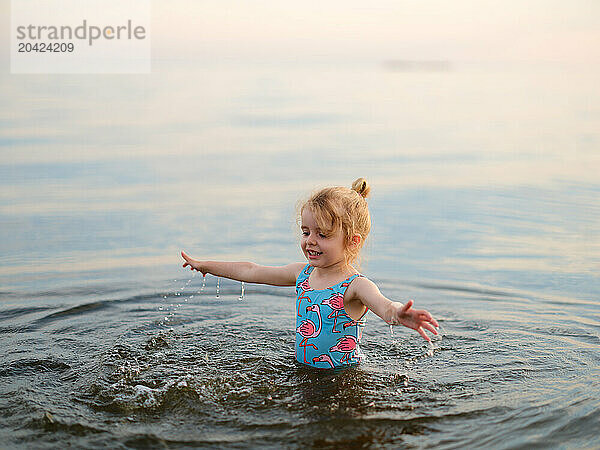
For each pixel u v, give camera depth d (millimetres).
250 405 2854
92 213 7207
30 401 2871
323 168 9414
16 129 11812
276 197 7914
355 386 3068
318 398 2930
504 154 10445
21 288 4871
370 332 3959
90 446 2480
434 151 10688
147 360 3400
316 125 12984
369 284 3305
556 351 3605
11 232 6480
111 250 5973
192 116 13734
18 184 8367
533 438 2547
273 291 4820
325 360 3354
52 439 2535
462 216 7211
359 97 16734
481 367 3352
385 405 2857
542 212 7312
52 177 8742
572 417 2715
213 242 6258
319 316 3387
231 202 7711
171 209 7406
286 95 17016
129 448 2471
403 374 3236
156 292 4797
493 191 8250
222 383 3084
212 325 4047
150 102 15383
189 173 9148
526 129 12492
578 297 4754
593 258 5793
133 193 8078
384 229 6770
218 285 4953
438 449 2471
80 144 10805
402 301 4672
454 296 4793
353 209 3424
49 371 3250
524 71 23266
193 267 3912
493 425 2660
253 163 9766
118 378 3139
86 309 4383
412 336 3885
